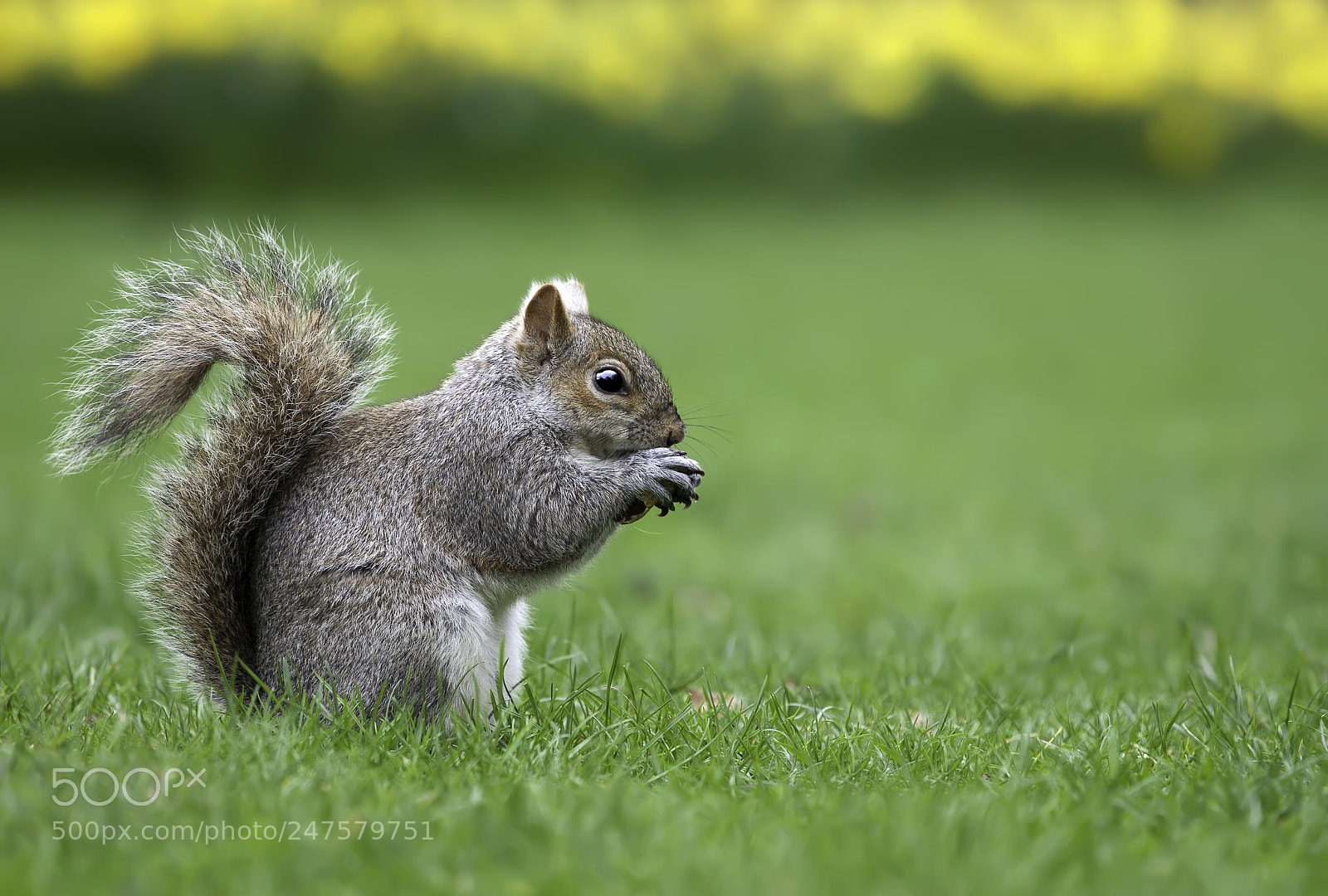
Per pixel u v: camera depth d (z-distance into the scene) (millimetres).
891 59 57656
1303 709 6785
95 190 48969
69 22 50875
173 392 7023
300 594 6805
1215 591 11117
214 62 51125
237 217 45781
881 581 12367
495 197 50875
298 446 7098
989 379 26438
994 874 4477
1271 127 56844
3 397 23047
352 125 51719
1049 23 59906
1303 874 4582
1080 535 14227
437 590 6879
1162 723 6805
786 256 43469
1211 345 30531
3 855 4523
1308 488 16141
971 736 6539
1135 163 56094
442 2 56031
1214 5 62062
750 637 9219
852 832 4895
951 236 47375
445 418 7242
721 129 55125
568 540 7270
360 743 6090
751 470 17875
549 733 6426
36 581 10273
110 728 6238
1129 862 4695
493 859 4660
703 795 5508
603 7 58156
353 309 7426
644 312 33844
